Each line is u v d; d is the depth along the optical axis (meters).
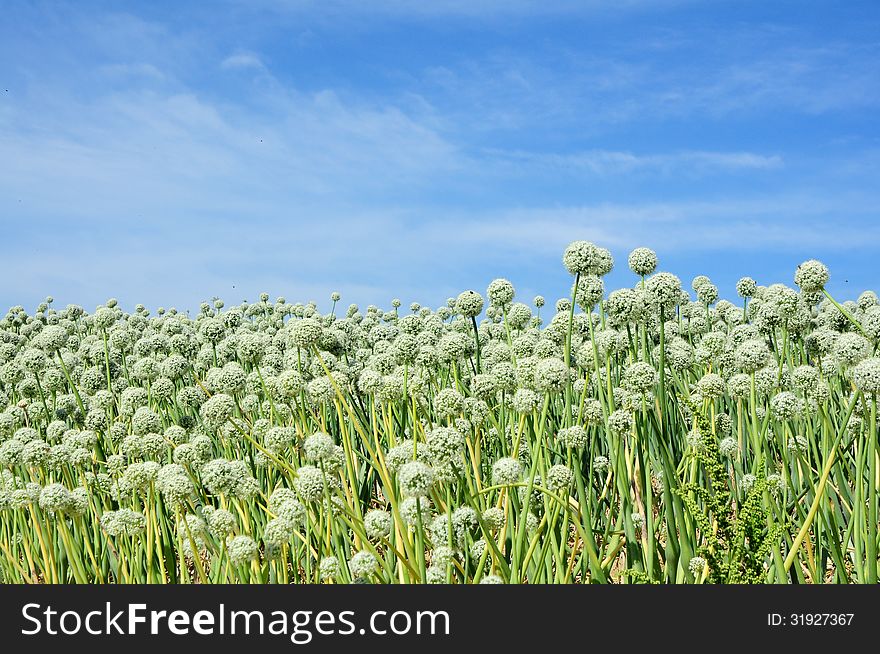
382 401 2.16
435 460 1.82
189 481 1.98
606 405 2.22
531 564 1.95
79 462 2.27
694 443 1.97
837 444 1.81
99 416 2.59
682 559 1.88
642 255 2.37
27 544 2.18
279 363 2.92
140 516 2.05
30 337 4.43
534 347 2.45
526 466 2.16
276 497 1.82
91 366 3.70
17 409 2.80
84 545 2.33
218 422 2.22
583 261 2.15
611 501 2.20
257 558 1.83
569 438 2.01
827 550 2.06
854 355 2.18
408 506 1.82
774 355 2.70
